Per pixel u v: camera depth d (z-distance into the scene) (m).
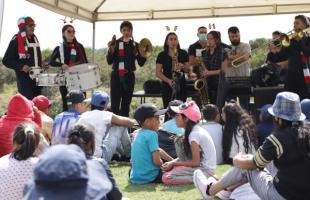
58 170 1.56
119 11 9.39
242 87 7.57
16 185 2.79
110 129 5.77
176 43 7.87
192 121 4.38
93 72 7.57
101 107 5.29
